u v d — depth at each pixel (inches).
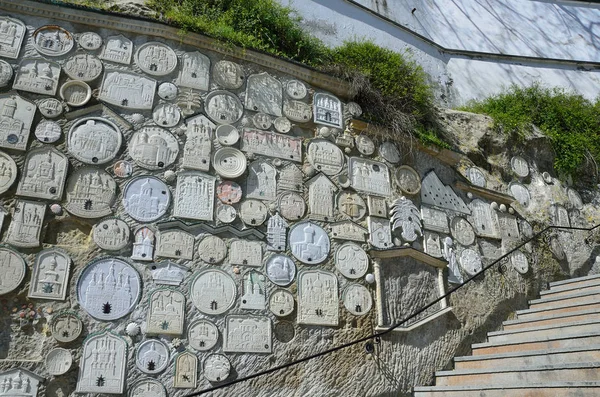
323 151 287.1
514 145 385.1
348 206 281.9
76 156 226.4
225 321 229.8
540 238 360.5
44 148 221.8
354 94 308.3
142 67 253.8
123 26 254.7
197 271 231.6
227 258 240.2
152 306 218.5
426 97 345.7
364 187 291.7
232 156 259.6
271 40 301.9
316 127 291.3
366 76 315.6
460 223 324.2
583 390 187.5
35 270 204.4
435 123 349.4
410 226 297.1
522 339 256.5
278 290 245.8
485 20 500.4
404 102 330.6
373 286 272.1
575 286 323.3
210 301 229.6
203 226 239.6
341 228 274.5
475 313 304.0
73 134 229.1
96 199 223.6
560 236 372.2
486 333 302.7
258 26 302.7
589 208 402.6
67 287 207.3
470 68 470.6
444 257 306.0
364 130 304.8
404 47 436.5
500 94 450.3
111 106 241.0
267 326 237.0
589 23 538.9
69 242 217.6
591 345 211.3
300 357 240.1
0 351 191.8
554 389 195.2
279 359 235.1
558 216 377.7
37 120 225.0
